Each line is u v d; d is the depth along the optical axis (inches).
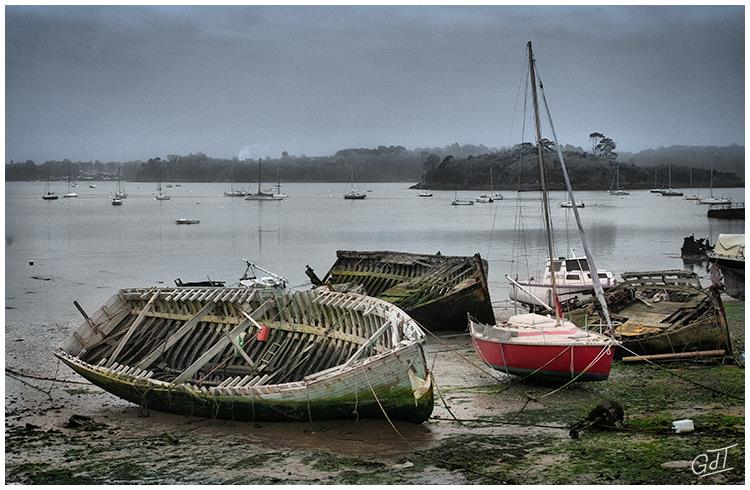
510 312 1752.0
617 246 3435.0
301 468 800.9
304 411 909.2
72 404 1053.8
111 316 1202.0
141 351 1141.7
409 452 839.1
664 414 967.0
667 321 1293.1
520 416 964.6
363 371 863.1
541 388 1088.8
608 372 1064.8
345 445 861.8
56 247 3452.3
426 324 1526.8
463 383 1123.9
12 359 1298.0
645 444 856.3
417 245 3595.0
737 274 1801.2
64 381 1161.4
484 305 1512.1
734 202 7623.0
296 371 1013.2
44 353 1341.0
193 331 1152.8
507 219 5743.1
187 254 3169.3
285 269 2711.6
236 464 816.9
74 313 1761.8
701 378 1117.1
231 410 943.0
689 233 4170.8
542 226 4795.8
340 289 1300.4
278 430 914.7
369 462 812.0
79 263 2834.6
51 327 1584.6
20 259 2960.1
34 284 2276.1
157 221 5408.5
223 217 5954.7
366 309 1002.7
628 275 1594.5
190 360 1114.7
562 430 909.2
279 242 3750.0
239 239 3924.7
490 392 1073.5
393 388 866.1
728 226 4719.5
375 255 1931.6
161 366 1099.3
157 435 917.2
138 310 1220.5
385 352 857.5
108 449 871.7
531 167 7278.5
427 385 871.1
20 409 1032.2
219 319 1144.2
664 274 1574.8
